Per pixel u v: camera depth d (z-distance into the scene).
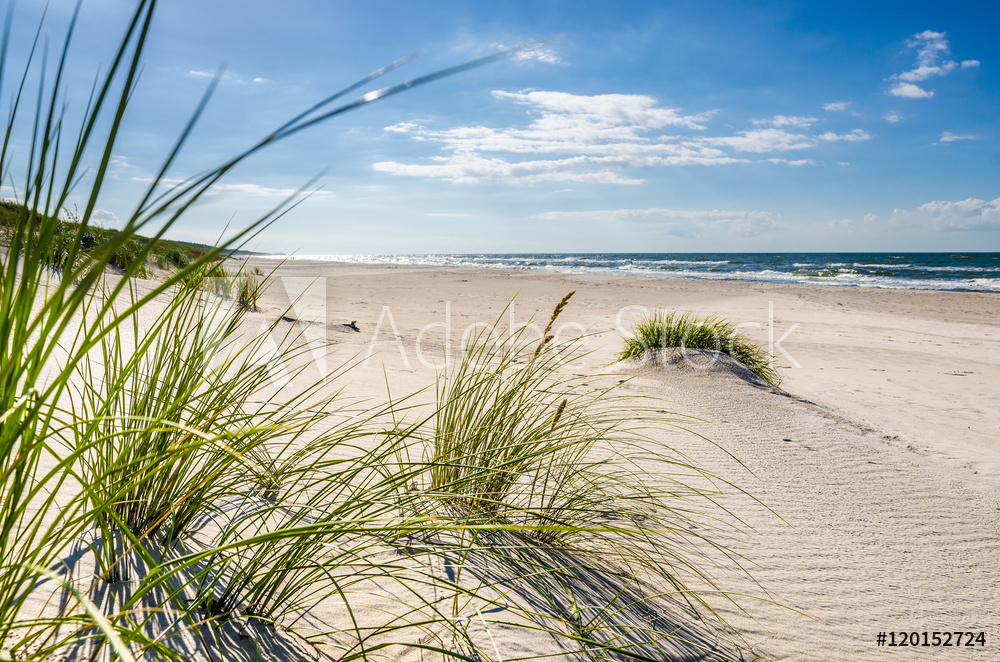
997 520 3.50
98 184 0.80
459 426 2.94
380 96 0.65
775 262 55.34
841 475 4.05
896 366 9.61
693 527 3.00
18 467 1.00
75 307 0.85
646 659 1.56
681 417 4.95
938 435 5.60
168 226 0.73
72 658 1.31
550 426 2.92
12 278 0.92
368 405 4.26
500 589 2.06
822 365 9.47
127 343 4.35
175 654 1.18
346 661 1.51
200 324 2.12
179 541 1.92
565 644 1.84
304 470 1.93
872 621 2.36
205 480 1.89
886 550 3.01
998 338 12.79
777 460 4.21
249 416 1.97
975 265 45.66
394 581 2.00
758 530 3.08
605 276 30.77
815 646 2.14
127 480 1.65
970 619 2.43
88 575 1.63
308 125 0.65
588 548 2.50
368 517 1.57
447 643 1.72
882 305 18.64
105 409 1.62
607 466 3.54
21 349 0.94
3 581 1.07
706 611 2.26
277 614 1.69
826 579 2.66
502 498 2.65
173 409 1.39
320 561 1.98
